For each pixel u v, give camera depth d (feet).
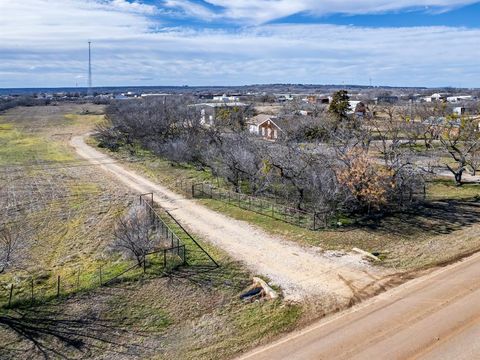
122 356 50.52
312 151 114.93
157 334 54.44
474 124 130.62
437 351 48.16
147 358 50.03
